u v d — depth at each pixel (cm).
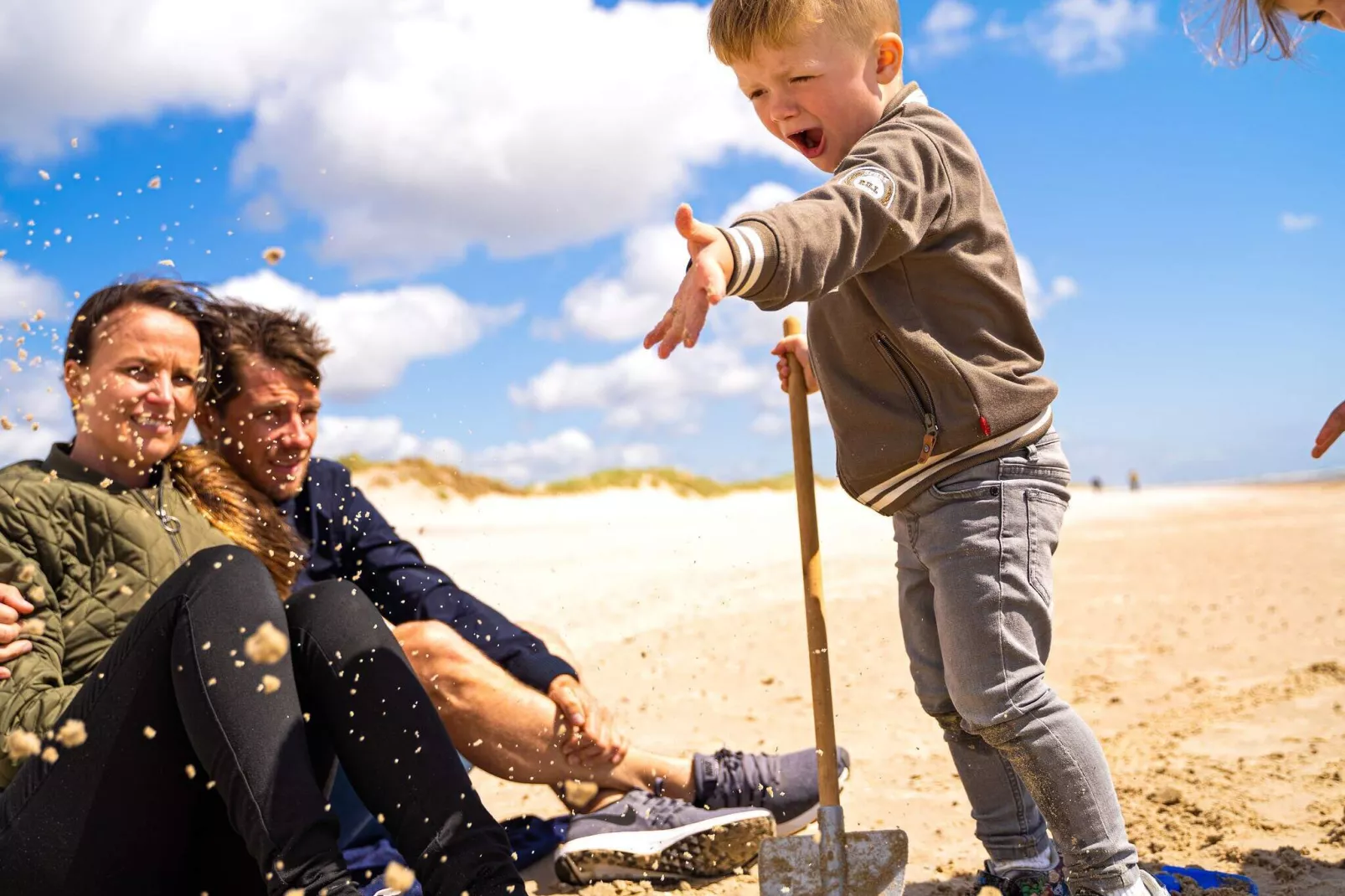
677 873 252
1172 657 579
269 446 251
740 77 228
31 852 166
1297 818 279
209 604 172
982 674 200
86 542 197
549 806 320
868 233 187
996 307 210
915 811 314
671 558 1244
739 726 430
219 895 186
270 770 164
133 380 205
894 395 211
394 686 183
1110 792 199
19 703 180
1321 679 484
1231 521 2241
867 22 218
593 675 543
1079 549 1441
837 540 1409
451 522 2436
